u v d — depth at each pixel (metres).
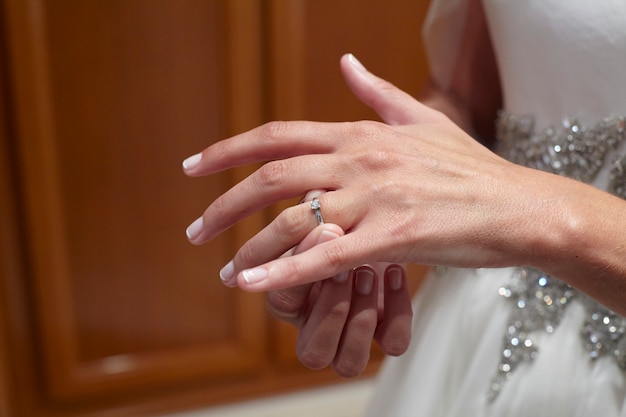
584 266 0.50
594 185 0.61
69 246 1.20
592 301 0.60
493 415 0.63
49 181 1.14
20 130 1.11
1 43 1.07
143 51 1.13
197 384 1.36
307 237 0.51
